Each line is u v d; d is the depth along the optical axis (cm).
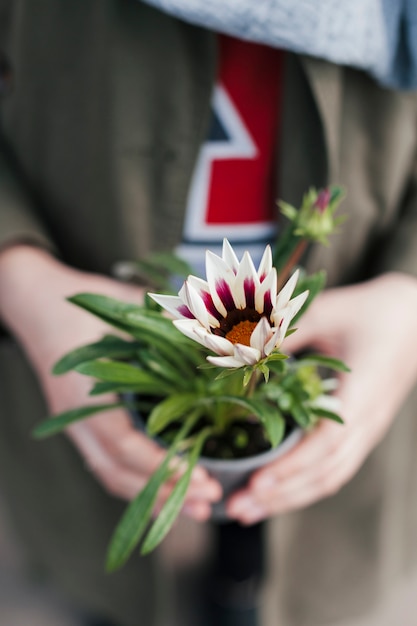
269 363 32
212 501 42
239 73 45
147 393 41
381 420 46
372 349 44
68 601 82
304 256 46
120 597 65
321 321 45
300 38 39
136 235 49
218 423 40
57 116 46
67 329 45
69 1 43
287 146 45
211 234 49
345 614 65
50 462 58
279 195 46
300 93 43
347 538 60
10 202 48
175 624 76
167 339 35
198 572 77
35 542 68
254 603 61
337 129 45
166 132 45
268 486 41
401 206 51
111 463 43
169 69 43
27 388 56
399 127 45
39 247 49
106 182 47
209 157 47
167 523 35
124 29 43
